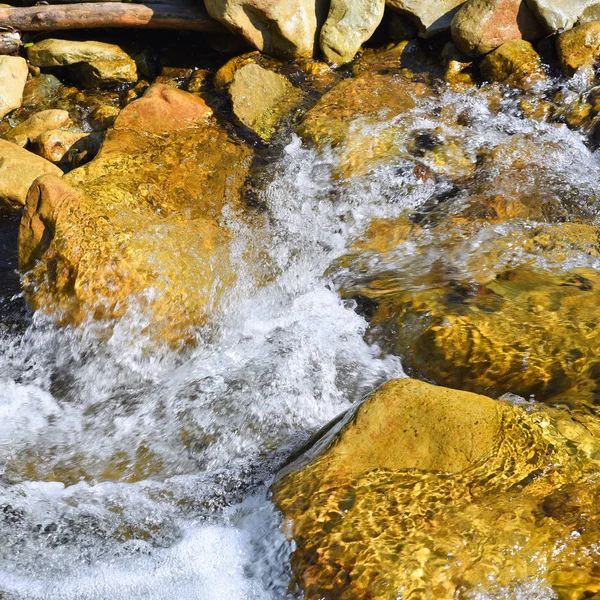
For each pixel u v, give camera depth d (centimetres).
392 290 250
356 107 284
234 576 198
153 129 276
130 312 249
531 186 267
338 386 241
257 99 284
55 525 225
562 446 208
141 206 260
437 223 263
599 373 231
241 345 249
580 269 250
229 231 262
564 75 286
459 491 196
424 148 276
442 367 238
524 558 180
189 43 306
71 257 250
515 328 238
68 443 239
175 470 233
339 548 186
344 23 296
